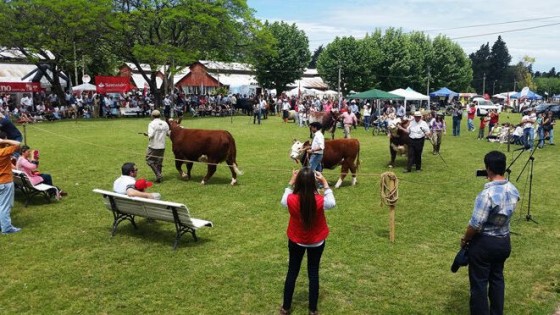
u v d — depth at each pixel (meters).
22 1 28.41
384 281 6.00
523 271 6.36
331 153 11.29
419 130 13.65
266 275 6.10
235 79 56.09
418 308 5.30
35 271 6.16
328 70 59.25
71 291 5.59
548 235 7.91
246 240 7.45
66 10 29.36
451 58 67.12
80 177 12.12
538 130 20.19
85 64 43.75
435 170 14.09
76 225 8.12
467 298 5.56
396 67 58.12
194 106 37.59
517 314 5.19
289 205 4.89
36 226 8.05
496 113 22.89
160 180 11.70
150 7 32.06
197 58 35.34
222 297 5.48
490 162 4.59
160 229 7.93
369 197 10.49
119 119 31.00
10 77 38.00
